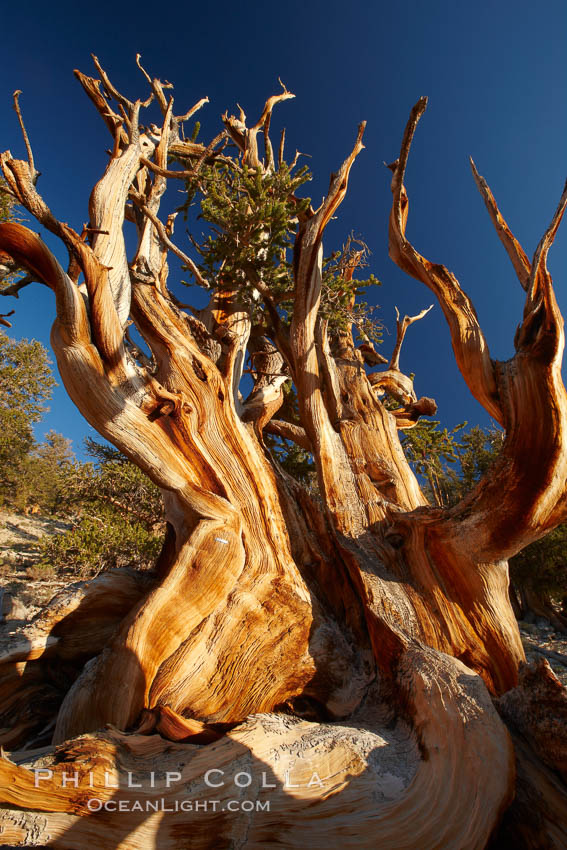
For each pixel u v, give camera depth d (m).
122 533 12.89
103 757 2.42
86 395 4.29
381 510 5.51
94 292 4.33
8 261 4.89
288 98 9.33
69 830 2.14
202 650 3.88
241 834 2.26
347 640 4.56
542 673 2.89
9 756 2.76
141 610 3.83
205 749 2.63
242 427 5.38
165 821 2.24
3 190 4.33
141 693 3.46
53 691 4.34
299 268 6.25
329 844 2.25
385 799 2.42
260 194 6.18
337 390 7.26
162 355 5.38
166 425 4.77
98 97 6.51
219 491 4.75
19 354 20.08
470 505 4.43
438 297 5.19
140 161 6.25
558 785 2.70
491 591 4.32
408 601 4.28
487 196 5.14
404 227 5.84
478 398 4.60
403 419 8.57
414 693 3.13
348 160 5.98
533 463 3.89
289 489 6.13
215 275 7.12
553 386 3.84
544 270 4.05
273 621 4.21
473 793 2.38
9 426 20.06
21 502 25.83
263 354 8.46
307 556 5.37
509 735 2.62
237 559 4.34
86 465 14.82
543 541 13.84
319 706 4.11
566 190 4.02
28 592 10.95
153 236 7.05
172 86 8.14
